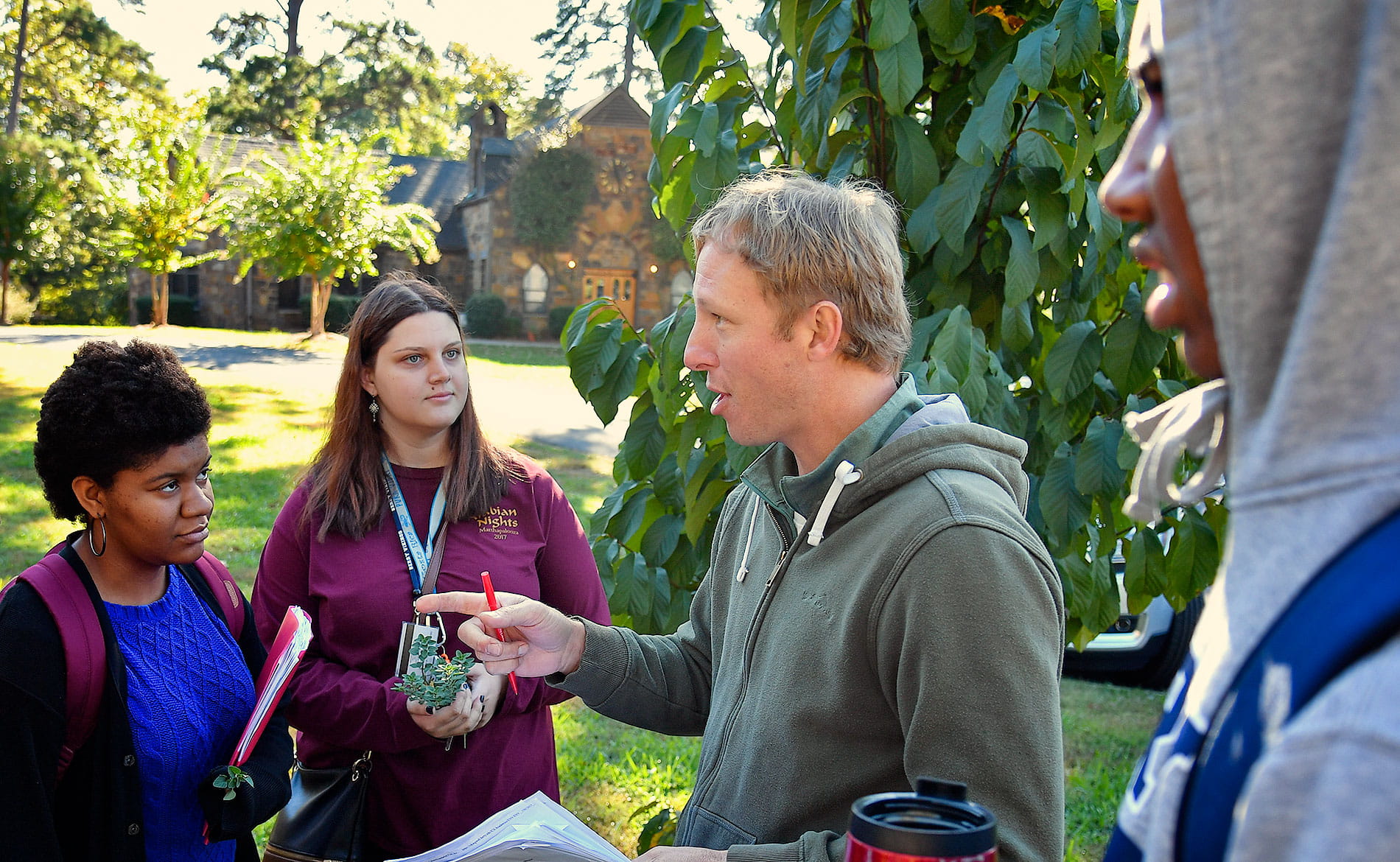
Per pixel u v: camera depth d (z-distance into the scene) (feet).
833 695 4.31
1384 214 1.56
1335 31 1.63
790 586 4.67
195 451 5.45
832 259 4.34
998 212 6.75
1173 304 2.26
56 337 79.00
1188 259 2.10
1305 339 1.64
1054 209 6.43
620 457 7.91
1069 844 11.87
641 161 100.37
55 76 138.31
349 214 80.07
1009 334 6.66
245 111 146.82
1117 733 15.31
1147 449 2.61
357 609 7.01
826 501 4.50
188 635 5.79
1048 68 5.80
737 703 4.95
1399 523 1.56
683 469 7.48
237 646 6.10
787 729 4.46
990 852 2.58
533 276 99.45
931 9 6.41
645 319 101.35
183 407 5.41
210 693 5.76
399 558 7.21
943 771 3.80
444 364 7.25
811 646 4.42
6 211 88.63
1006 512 4.17
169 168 90.58
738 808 4.68
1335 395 1.62
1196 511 7.46
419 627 6.61
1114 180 2.22
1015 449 4.67
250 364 64.95
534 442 41.27
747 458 6.79
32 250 91.61
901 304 4.60
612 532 8.05
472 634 5.17
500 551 7.37
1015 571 3.97
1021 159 6.46
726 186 6.97
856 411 4.57
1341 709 1.49
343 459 7.30
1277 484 1.69
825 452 4.64
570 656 5.39
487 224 100.48
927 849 2.50
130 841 5.23
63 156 105.81
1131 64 2.26
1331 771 1.46
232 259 101.45
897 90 6.27
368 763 6.95
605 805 12.59
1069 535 6.91
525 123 145.28
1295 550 1.68
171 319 100.42
